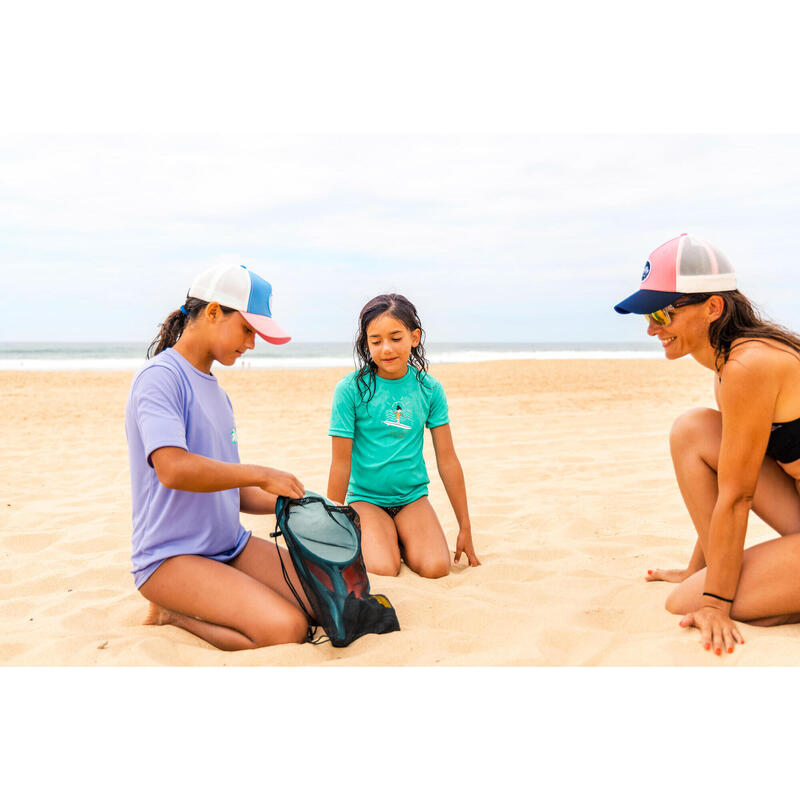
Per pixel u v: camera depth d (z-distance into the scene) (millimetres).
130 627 2678
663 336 2607
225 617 2510
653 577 3049
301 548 2561
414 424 3455
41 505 4613
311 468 5637
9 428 8133
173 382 2539
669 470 5418
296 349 43188
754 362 2330
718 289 2463
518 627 2615
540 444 6613
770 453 2539
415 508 3514
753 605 2422
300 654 2406
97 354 34125
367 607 2557
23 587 3154
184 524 2600
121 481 5406
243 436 7250
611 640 2471
